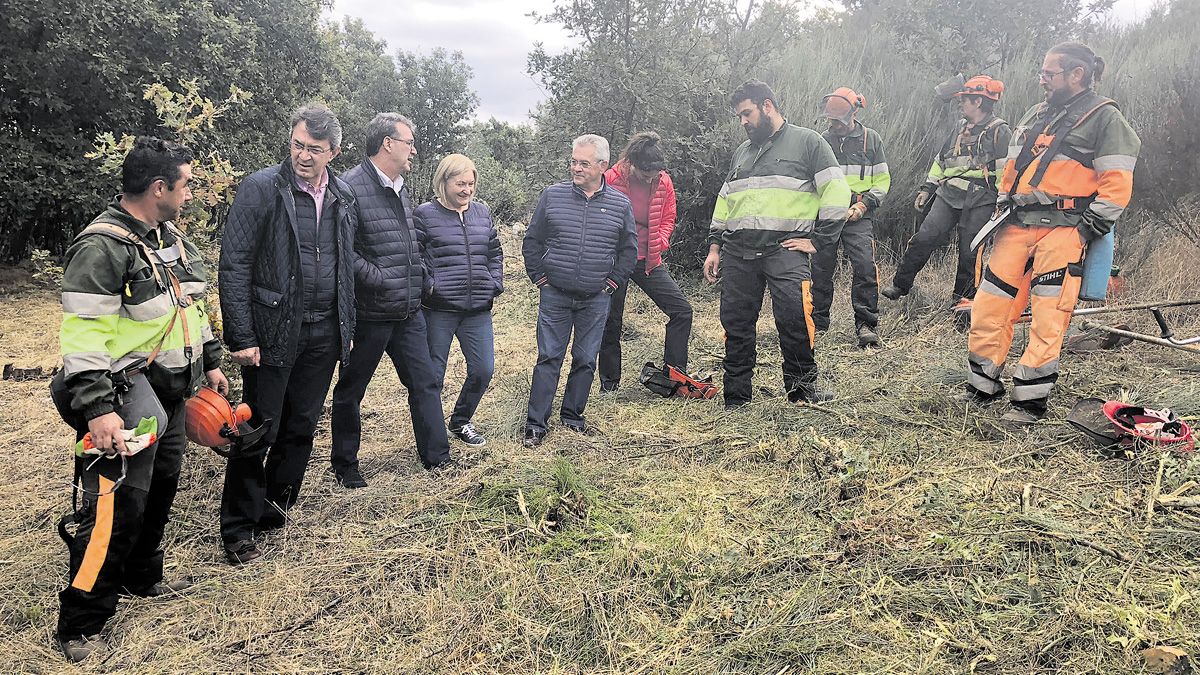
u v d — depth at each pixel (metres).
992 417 4.02
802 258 4.39
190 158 2.36
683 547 2.93
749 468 3.69
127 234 2.25
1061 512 3.01
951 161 6.02
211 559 2.98
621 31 8.24
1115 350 5.02
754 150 4.46
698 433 4.23
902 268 6.32
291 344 2.89
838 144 5.88
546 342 4.22
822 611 2.49
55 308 7.79
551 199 4.20
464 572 2.82
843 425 4.03
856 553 2.79
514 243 10.11
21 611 2.58
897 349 5.54
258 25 11.48
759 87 4.34
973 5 9.41
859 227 5.89
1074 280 3.85
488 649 2.43
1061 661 2.19
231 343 2.79
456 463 3.87
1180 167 6.24
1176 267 6.07
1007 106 8.08
